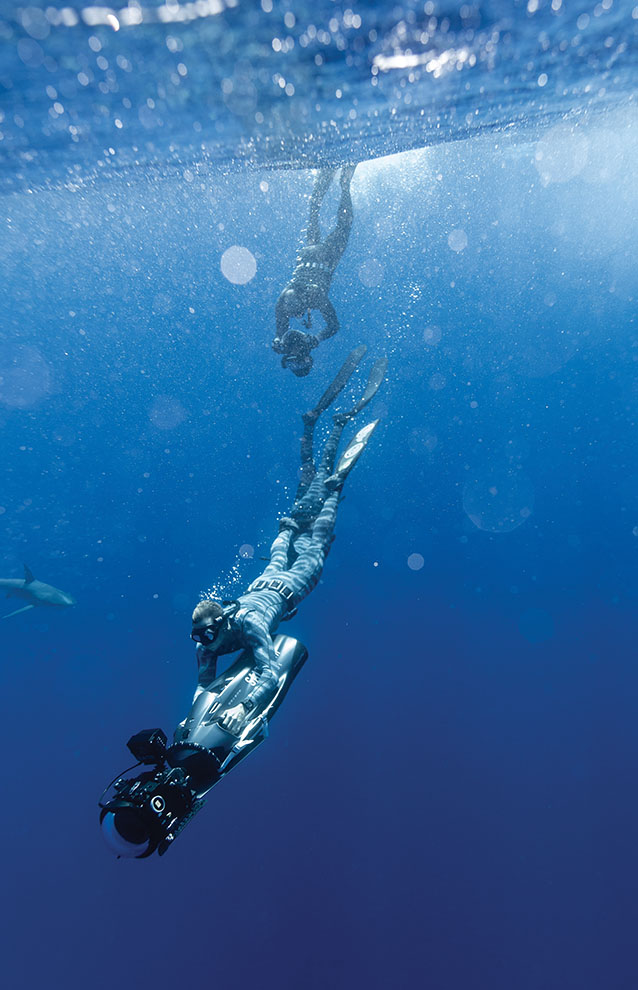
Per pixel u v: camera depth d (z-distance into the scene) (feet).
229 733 12.14
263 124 8.57
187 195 27.89
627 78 8.64
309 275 20.36
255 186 27.27
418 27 5.99
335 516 18.16
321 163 14.12
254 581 16.29
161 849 9.95
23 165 10.16
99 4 4.81
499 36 6.54
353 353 22.12
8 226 39.19
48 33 5.14
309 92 7.34
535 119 11.75
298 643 15.23
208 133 8.84
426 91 8.09
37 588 28.66
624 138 19.79
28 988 22.68
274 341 20.77
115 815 9.91
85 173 11.28
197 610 13.51
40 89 6.52
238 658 14.33
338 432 19.98
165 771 10.85
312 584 16.67
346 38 6.06
